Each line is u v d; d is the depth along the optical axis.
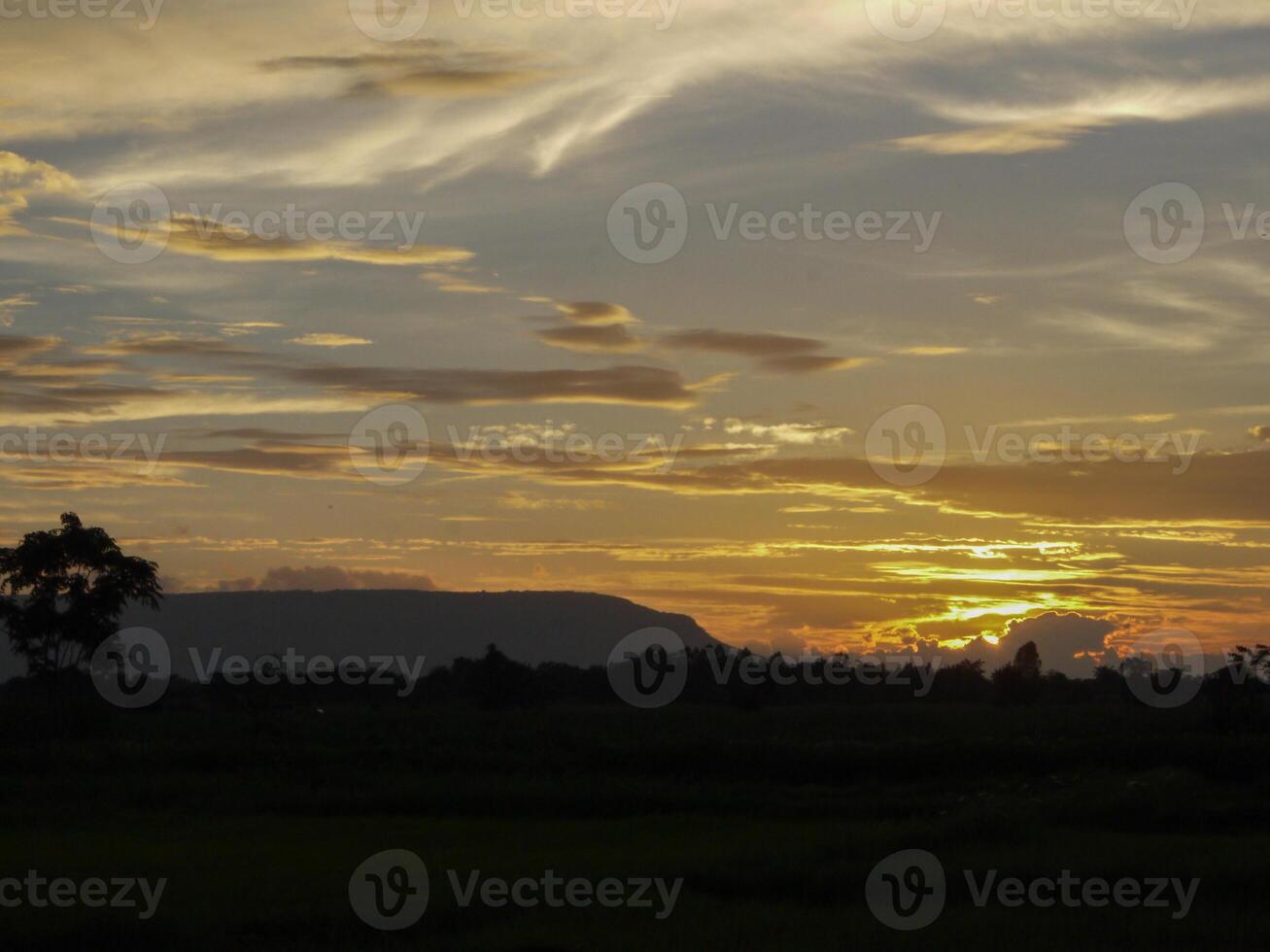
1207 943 21.41
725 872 26.00
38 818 37.03
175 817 37.69
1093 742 51.19
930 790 45.47
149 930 21.08
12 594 71.62
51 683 71.88
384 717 78.44
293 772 47.59
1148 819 34.72
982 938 21.38
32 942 20.61
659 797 40.56
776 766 49.81
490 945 20.66
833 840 30.34
